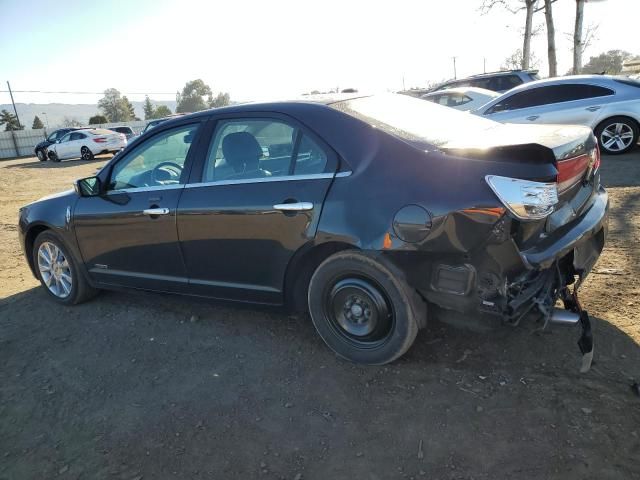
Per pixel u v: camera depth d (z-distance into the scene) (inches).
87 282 180.2
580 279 121.4
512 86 602.9
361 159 119.0
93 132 958.4
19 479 100.9
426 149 113.4
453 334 137.6
